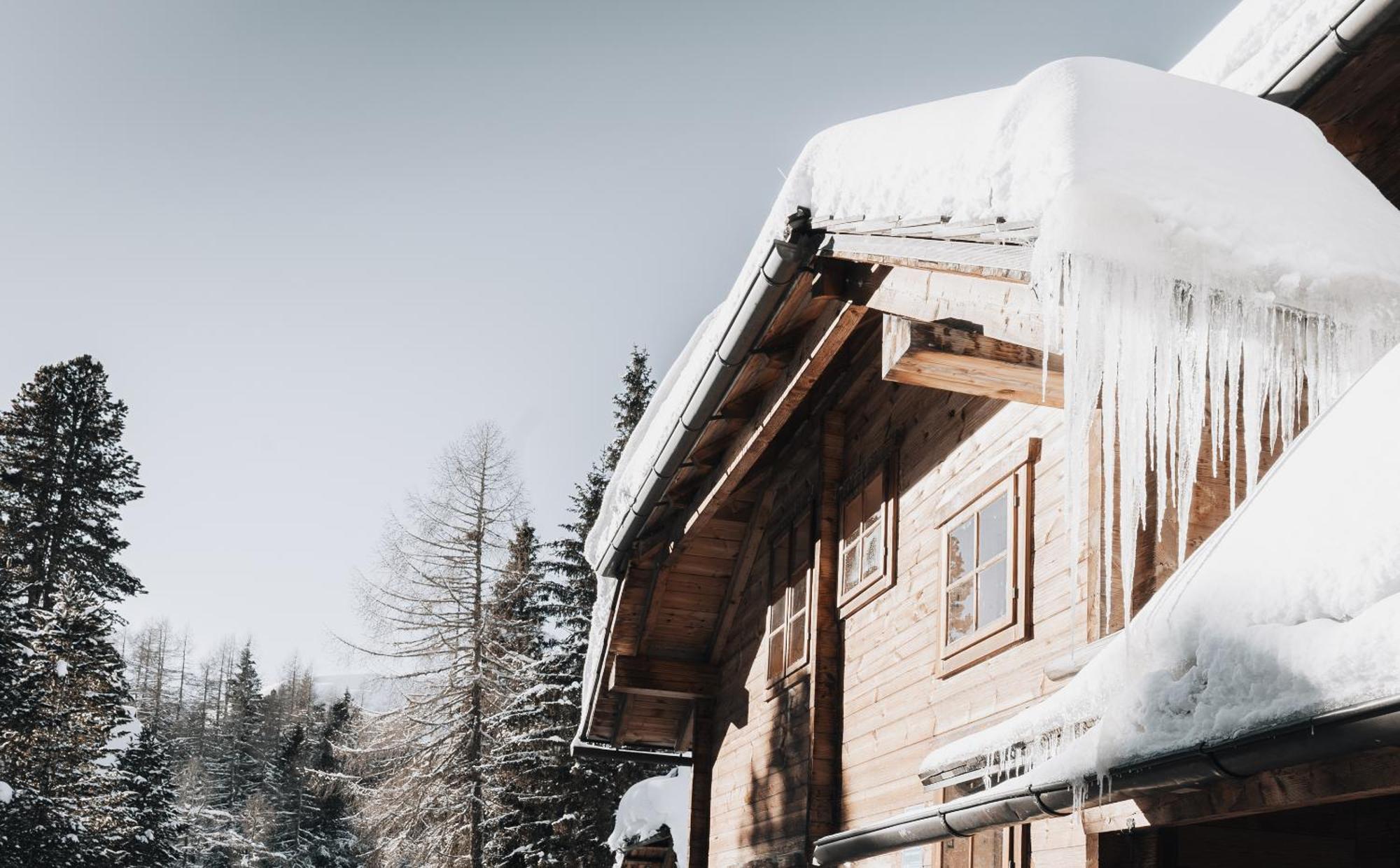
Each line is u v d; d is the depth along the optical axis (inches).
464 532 1083.9
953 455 279.4
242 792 2089.1
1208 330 132.9
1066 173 128.7
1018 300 179.6
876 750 299.4
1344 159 151.6
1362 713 96.1
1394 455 113.0
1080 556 209.8
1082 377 133.2
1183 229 127.6
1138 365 137.6
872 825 223.5
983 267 157.6
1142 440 138.8
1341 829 203.6
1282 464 131.0
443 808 963.3
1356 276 128.6
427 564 1069.8
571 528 1133.7
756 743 389.1
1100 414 194.9
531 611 1091.9
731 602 430.3
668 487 358.0
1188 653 123.2
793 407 295.6
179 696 3134.8
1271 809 130.4
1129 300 128.6
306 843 1806.1
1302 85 175.2
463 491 1088.8
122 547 1544.0
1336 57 168.6
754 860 373.7
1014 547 239.0
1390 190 181.5
